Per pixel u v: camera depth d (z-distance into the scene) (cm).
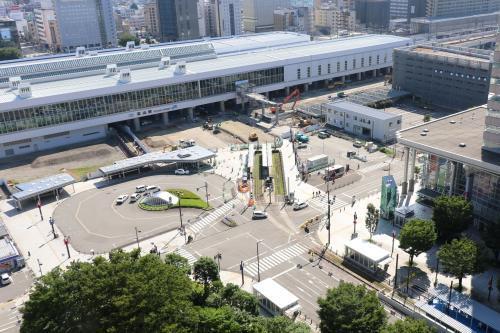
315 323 10669
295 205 15850
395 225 14475
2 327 10956
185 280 9844
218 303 10488
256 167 19050
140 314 8694
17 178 19038
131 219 15538
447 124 16138
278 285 11525
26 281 12650
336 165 18362
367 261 12456
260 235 14375
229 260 13175
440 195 14600
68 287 9156
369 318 9150
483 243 13000
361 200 16150
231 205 16188
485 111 17200
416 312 10550
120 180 18512
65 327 8875
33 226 15450
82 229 15088
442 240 13150
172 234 14588
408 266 12462
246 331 9425
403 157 19512
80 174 19300
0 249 13538
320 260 13012
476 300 11006
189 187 17588
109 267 9275
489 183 13075
